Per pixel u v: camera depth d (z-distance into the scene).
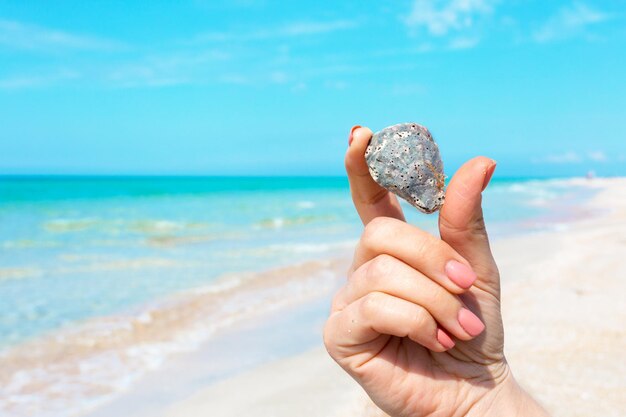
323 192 59.28
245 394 4.68
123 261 12.20
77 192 56.34
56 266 11.51
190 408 4.47
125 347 6.12
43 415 4.42
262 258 12.41
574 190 55.66
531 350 5.37
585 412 3.93
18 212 29.11
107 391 4.91
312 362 5.47
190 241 16.06
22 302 8.16
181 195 51.22
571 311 6.78
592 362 5.00
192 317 7.36
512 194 47.59
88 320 7.18
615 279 8.62
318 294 8.70
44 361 5.66
